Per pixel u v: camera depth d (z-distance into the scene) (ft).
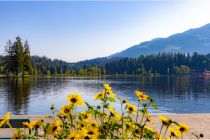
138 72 466.29
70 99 6.40
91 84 182.80
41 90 127.34
